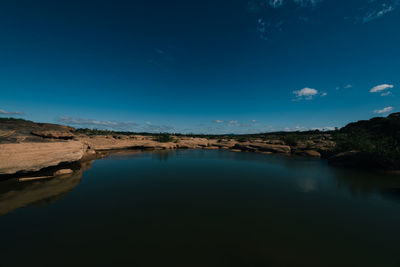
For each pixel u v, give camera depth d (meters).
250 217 10.33
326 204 12.35
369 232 8.71
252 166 27.53
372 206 11.96
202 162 31.39
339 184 17.36
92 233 8.37
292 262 6.57
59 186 15.72
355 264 6.48
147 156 38.69
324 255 6.98
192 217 10.28
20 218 9.77
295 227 9.21
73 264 6.28
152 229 8.85
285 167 26.78
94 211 10.88
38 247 7.22
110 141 50.28
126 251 7.07
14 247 7.19
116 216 10.26
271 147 49.41
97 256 6.73
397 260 6.68
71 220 9.65
